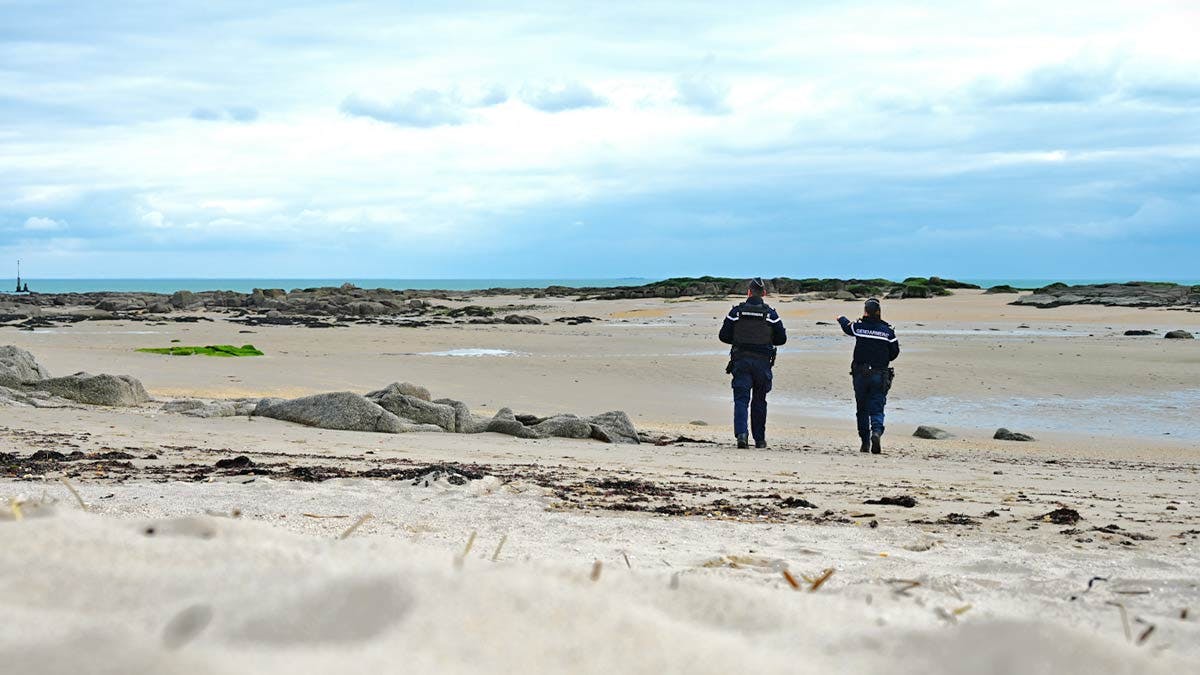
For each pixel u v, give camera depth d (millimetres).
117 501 6133
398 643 1662
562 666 1688
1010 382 24875
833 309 59656
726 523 6223
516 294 99188
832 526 6246
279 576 2174
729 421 18406
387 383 22109
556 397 21078
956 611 2906
